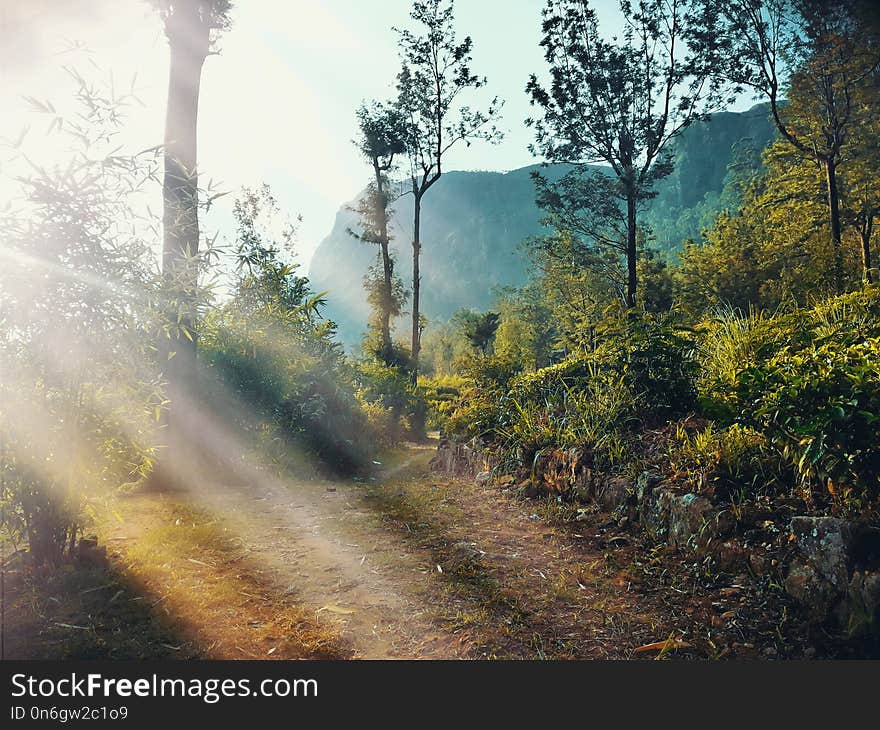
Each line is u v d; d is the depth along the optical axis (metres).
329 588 3.61
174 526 4.81
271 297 9.03
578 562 3.90
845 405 3.05
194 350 7.17
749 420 3.66
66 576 3.46
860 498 3.06
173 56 7.26
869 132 23.11
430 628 3.06
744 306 30.00
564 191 25.64
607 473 4.89
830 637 2.73
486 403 7.71
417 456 10.12
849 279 12.93
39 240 3.20
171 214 5.20
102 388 3.60
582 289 39.59
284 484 6.98
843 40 19.80
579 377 6.54
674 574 3.53
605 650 2.82
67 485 3.46
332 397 8.92
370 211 26.00
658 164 23.61
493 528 4.81
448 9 22.58
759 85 22.66
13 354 3.26
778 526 3.29
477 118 23.55
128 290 3.52
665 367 5.34
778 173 33.12
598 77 23.53
